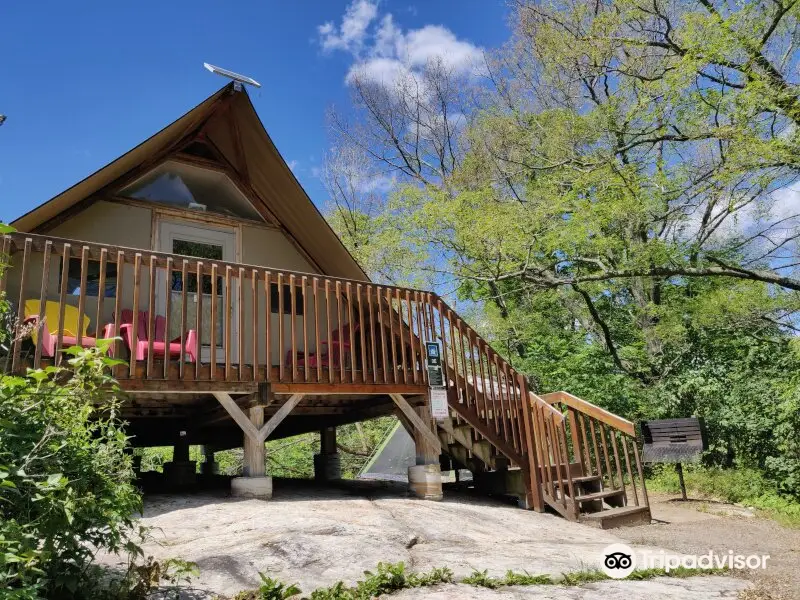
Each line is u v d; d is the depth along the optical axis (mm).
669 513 9070
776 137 10594
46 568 2914
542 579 4215
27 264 5465
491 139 20188
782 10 10438
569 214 15422
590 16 14992
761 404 11430
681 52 11977
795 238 15453
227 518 5453
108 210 8328
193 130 9094
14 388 2992
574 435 9258
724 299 13656
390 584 3945
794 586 4559
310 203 8961
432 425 7930
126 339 6777
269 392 6828
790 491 9961
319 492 7910
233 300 9141
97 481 3184
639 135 13016
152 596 3479
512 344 19547
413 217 17297
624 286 18422
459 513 6680
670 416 13305
